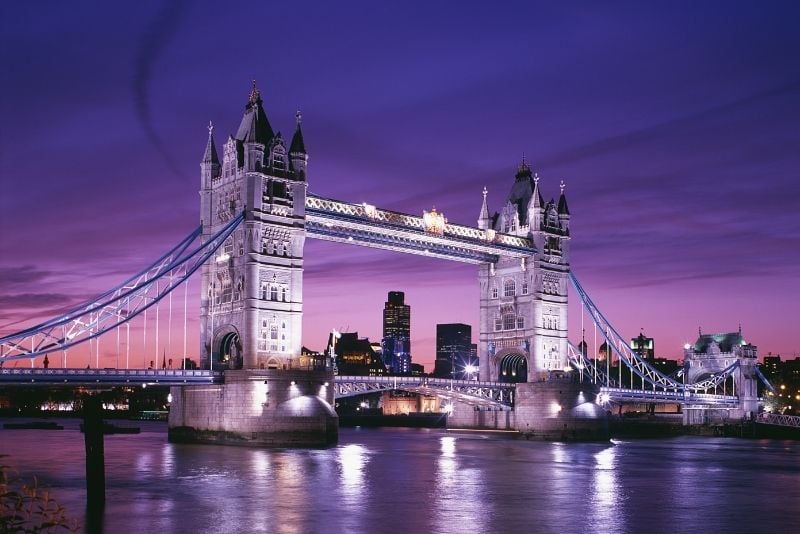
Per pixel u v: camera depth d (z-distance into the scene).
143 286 115.19
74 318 107.88
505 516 59.56
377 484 76.31
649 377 196.50
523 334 162.50
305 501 65.00
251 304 119.94
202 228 129.25
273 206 124.12
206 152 130.75
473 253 163.62
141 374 111.94
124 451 107.38
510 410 166.50
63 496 65.25
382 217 138.75
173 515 57.94
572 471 91.75
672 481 83.19
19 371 101.06
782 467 100.88
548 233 164.75
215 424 120.56
